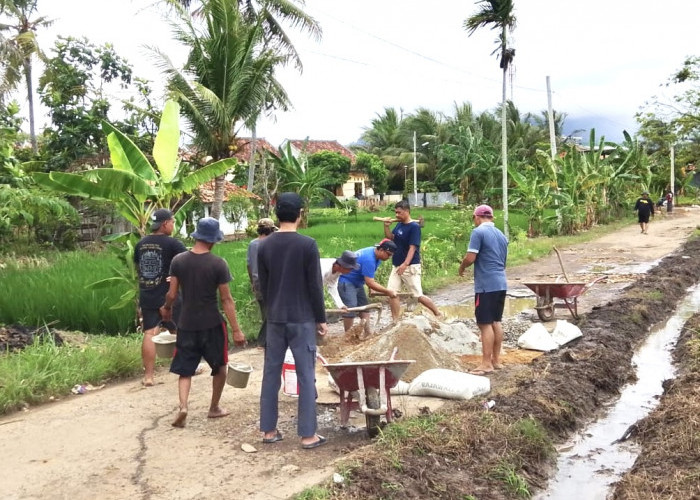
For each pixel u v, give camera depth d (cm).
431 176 5459
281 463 487
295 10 2230
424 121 5512
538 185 2741
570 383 673
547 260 1892
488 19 1972
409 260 917
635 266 1692
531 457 522
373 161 5347
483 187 4088
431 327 817
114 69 2427
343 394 553
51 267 1421
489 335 718
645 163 3928
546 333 841
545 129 5578
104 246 2152
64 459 506
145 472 477
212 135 1833
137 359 766
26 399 653
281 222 533
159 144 934
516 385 659
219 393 591
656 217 3744
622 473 512
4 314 999
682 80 3003
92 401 660
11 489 453
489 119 5325
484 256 716
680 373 762
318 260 522
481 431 524
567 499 473
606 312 1018
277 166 3061
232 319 576
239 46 1762
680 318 1105
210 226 565
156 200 944
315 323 529
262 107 1984
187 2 2164
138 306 934
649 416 595
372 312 1092
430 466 469
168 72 1741
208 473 472
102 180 844
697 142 3706
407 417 550
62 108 2356
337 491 420
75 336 908
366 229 2588
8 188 1571
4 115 1988
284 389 643
